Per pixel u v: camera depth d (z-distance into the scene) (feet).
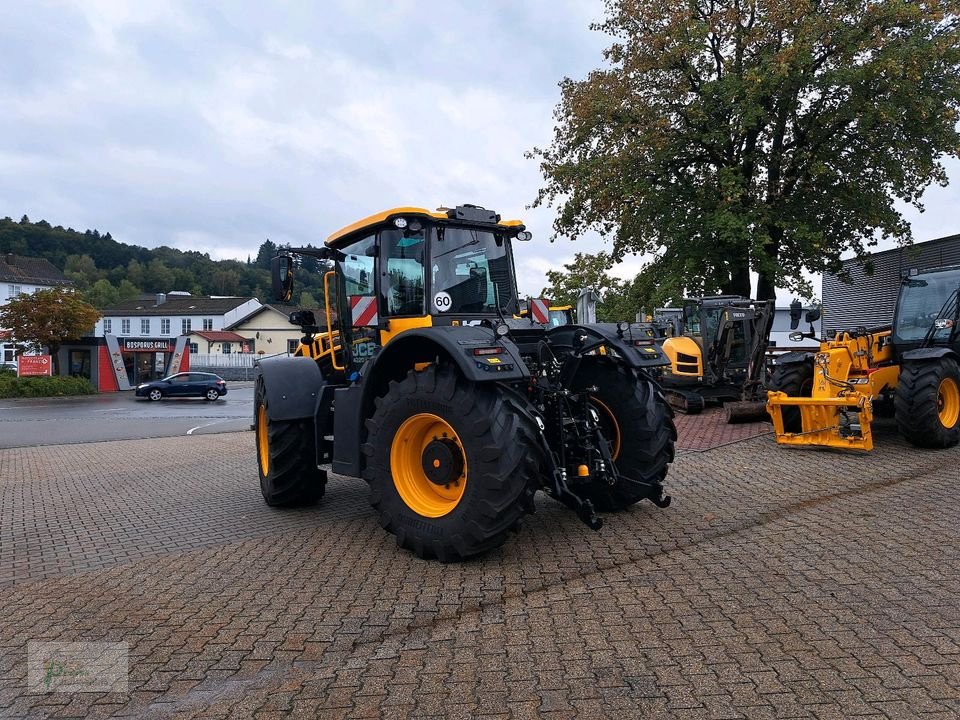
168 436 48.57
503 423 14.17
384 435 15.78
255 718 9.09
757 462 25.20
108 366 130.41
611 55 66.69
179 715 9.25
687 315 47.52
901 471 22.70
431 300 17.47
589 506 14.97
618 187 63.16
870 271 69.77
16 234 416.46
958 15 57.36
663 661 10.11
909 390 26.14
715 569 13.92
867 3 57.16
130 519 21.01
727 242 61.16
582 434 16.53
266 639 11.56
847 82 57.36
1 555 17.35
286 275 20.75
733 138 64.59
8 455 38.88
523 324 17.63
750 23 62.13
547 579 13.76
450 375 14.76
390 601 13.00
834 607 11.78
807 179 64.59
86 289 343.46
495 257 19.08
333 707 9.28
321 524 19.35
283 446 20.33
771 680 9.43
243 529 19.06
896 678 9.34
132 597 13.84
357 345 19.20
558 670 10.00
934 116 58.34
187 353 141.69
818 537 15.74
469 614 12.21
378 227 18.04
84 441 46.78
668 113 64.28
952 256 61.77
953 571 13.26
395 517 15.62
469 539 14.33
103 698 9.78
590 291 29.30
